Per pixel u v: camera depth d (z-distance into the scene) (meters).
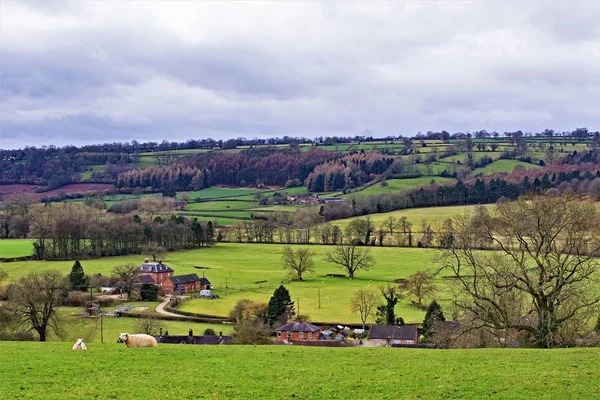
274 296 135.38
